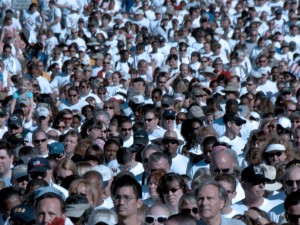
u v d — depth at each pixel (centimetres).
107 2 8712
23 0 8181
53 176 3478
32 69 6525
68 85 5850
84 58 7206
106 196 3316
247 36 7862
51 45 7975
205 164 3700
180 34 7762
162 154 3316
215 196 2598
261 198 3081
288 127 4297
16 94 5544
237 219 2645
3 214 2958
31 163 3316
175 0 8669
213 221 2608
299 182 3077
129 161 3691
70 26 8344
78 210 2797
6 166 3616
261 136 3953
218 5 8775
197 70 6906
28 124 5400
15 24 7988
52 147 3931
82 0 8575
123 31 7969
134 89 5772
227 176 2962
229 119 4338
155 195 3178
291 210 2691
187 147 4034
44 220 2523
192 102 5244
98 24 8188
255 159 3659
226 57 7569
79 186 3044
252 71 6694
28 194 2897
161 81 6028
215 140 3694
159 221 2689
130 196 2631
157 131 4509
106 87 6141
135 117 5172
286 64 6931
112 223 2672
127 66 7225
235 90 5625
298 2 8862
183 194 2878
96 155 3716
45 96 5722
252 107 5244
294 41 7919
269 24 8319
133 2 8625
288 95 5400
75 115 4862
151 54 7431
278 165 3438
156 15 8300
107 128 4422
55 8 8312
